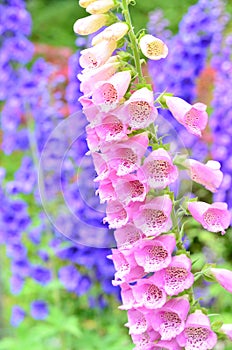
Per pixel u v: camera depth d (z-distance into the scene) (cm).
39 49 1044
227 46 763
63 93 864
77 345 734
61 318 730
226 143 720
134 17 1421
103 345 730
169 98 326
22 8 833
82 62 330
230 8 924
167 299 322
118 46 327
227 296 734
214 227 330
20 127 932
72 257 746
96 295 787
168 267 317
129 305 322
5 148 837
